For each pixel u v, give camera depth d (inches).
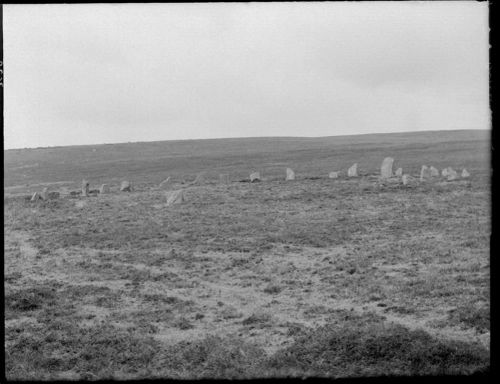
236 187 1911.9
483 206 1331.2
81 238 1190.9
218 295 771.4
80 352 560.4
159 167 3523.6
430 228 1133.7
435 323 608.4
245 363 523.5
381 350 532.4
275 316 668.7
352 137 5703.7
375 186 1720.0
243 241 1107.3
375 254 952.3
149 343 580.7
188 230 1227.2
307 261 942.4
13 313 694.5
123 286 823.7
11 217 1494.8
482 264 846.5
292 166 2989.7
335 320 635.5
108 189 2119.8
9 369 522.9
